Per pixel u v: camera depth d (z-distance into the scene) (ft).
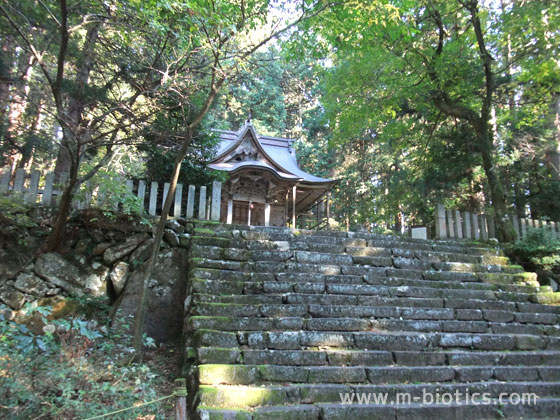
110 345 14.56
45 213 19.13
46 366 11.19
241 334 13.80
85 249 18.99
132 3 14.79
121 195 19.61
